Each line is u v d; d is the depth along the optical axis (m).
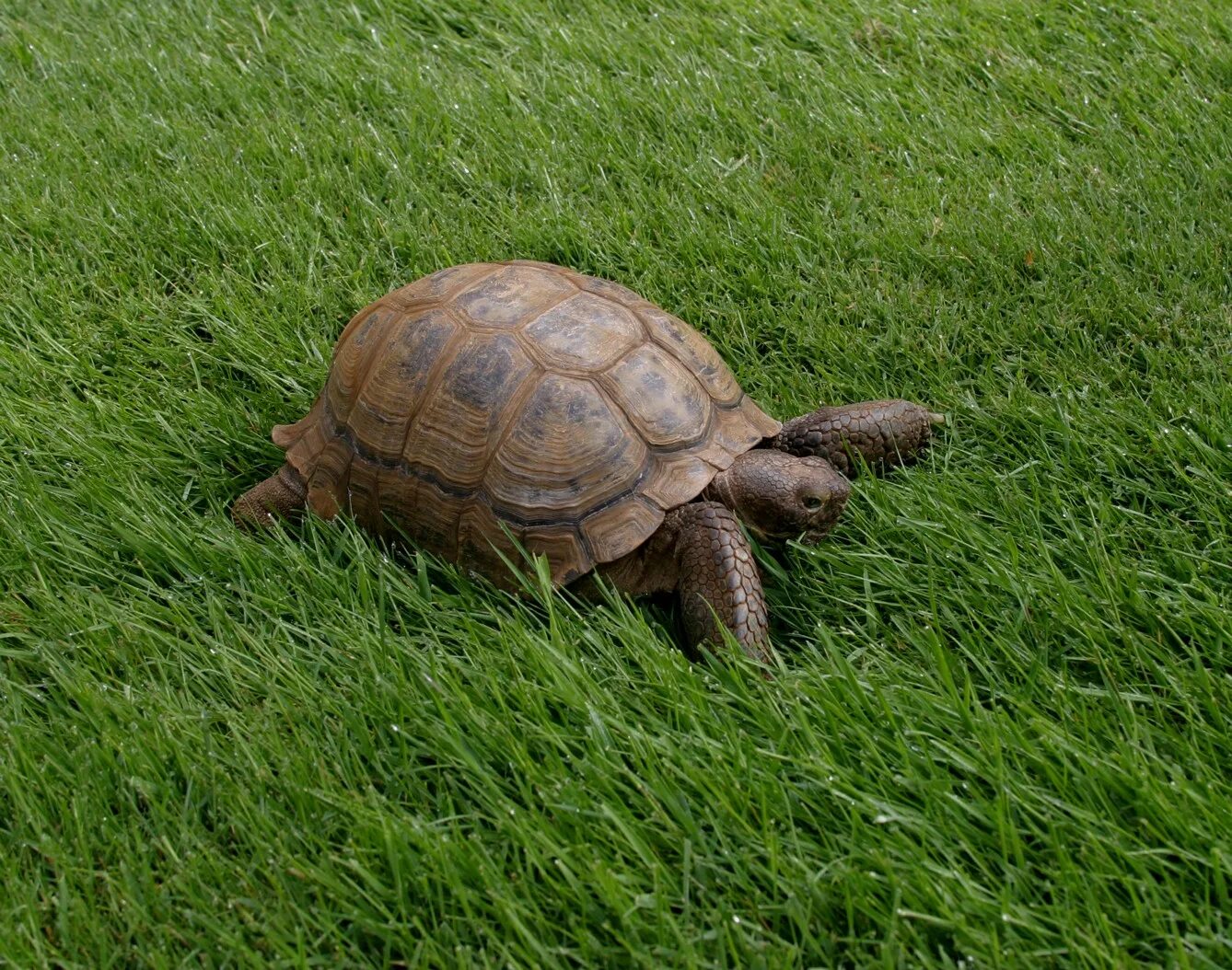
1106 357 1.71
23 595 1.58
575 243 1.83
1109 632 1.53
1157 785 1.44
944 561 1.57
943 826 1.44
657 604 1.57
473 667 1.52
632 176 1.89
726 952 1.41
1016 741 1.47
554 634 1.51
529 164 1.91
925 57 2.03
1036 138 1.91
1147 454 1.63
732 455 1.55
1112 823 1.44
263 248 1.84
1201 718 1.48
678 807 1.45
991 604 1.54
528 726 1.49
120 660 1.54
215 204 1.88
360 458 1.59
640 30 2.10
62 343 1.76
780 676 1.51
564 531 1.53
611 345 1.56
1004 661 1.52
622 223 1.84
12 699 1.52
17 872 1.45
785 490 1.54
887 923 1.41
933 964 1.39
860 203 1.87
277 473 1.63
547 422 1.54
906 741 1.48
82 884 1.44
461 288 1.60
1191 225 1.79
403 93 2.01
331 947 1.43
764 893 1.43
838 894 1.42
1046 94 1.97
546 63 2.05
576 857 1.44
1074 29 2.04
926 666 1.52
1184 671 1.50
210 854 1.44
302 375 1.72
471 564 1.56
